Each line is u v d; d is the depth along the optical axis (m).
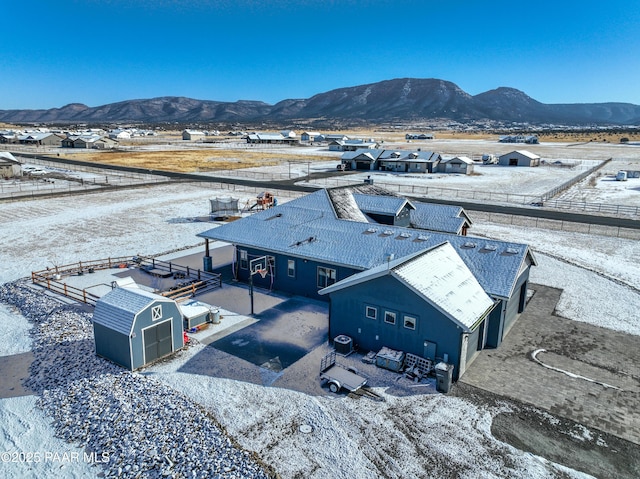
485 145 191.50
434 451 15.75
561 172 98.12
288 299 29.53
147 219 53.03
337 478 14.46
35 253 39.34
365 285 22.14
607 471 14.94
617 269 35.84
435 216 37.22
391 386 19.78
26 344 23.27
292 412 17.84
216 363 21.55
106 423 16.88
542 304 29.09
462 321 19.67
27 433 16.55
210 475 14.42
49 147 162.12
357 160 102.50
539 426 17.17
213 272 34.81
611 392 19.45
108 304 21.75
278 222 33.25
